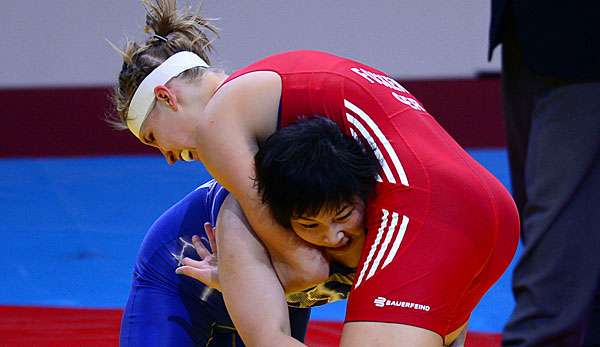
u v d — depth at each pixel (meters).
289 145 5.43
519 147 8.55
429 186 5.61
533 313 7.77
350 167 5.46
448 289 5.48
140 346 7.15
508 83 8.48
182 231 7.27
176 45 6.98
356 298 5.52
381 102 5.86
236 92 5.88
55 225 15.62
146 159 20.17
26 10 21.50
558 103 7.96
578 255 7.71
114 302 11.97
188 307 7.21
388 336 5.37
